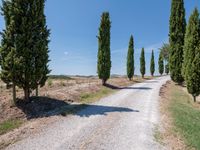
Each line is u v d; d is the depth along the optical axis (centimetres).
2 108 1533
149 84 4278
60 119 1426
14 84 1645
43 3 1805
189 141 1094
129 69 5178
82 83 3306
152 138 1120
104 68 3453
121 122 1388
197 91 2483
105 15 3688
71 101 2061
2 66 1647
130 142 1060
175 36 3928
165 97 2534
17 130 1236
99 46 3538
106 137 1119
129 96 2530
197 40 2500
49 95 2005
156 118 1505
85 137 1114
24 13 1695
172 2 3975
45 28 1827
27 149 974
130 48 5244
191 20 2572
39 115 1568
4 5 1677
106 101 2161
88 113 1605
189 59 2516
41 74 1778
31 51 1697
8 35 1661
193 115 1714
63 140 1073
